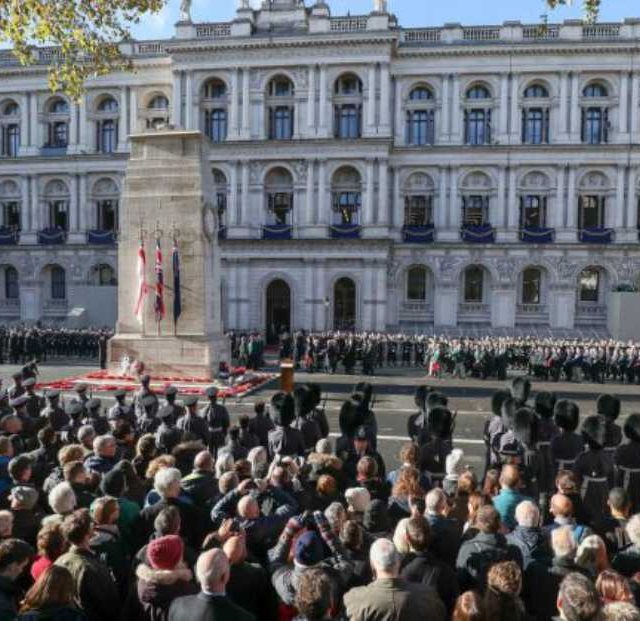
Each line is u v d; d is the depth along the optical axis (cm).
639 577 732
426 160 6062
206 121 6228
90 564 709
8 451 1177
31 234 6575
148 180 3338
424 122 6178
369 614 625
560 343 4328
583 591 561
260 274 6016
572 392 3497
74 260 6475
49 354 4922
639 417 1466
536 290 6125
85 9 2370
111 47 2584
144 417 1748
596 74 5897
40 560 744
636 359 3862
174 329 3325
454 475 1134
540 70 5922
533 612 752
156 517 823
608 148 5850
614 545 955
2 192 6719
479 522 818
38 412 1928
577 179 5950
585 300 6053
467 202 6119
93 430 1322
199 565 620
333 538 765
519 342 4428
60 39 2369
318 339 4500
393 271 6134
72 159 6462
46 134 6650
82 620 616
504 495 1026
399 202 6141
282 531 889
